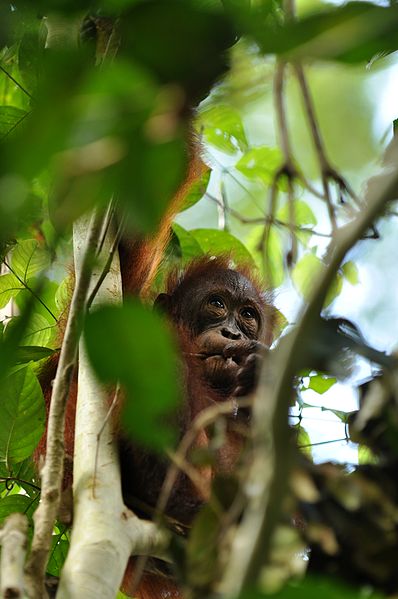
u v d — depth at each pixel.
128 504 6.12
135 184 3.24
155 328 3.46
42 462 7.02
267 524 3.20
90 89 3.15
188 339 8.00
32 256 7.70
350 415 4.81
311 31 3.09
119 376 3.49
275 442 3.26
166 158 3.23
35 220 6.64
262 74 4.08
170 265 9.22
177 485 6.20
